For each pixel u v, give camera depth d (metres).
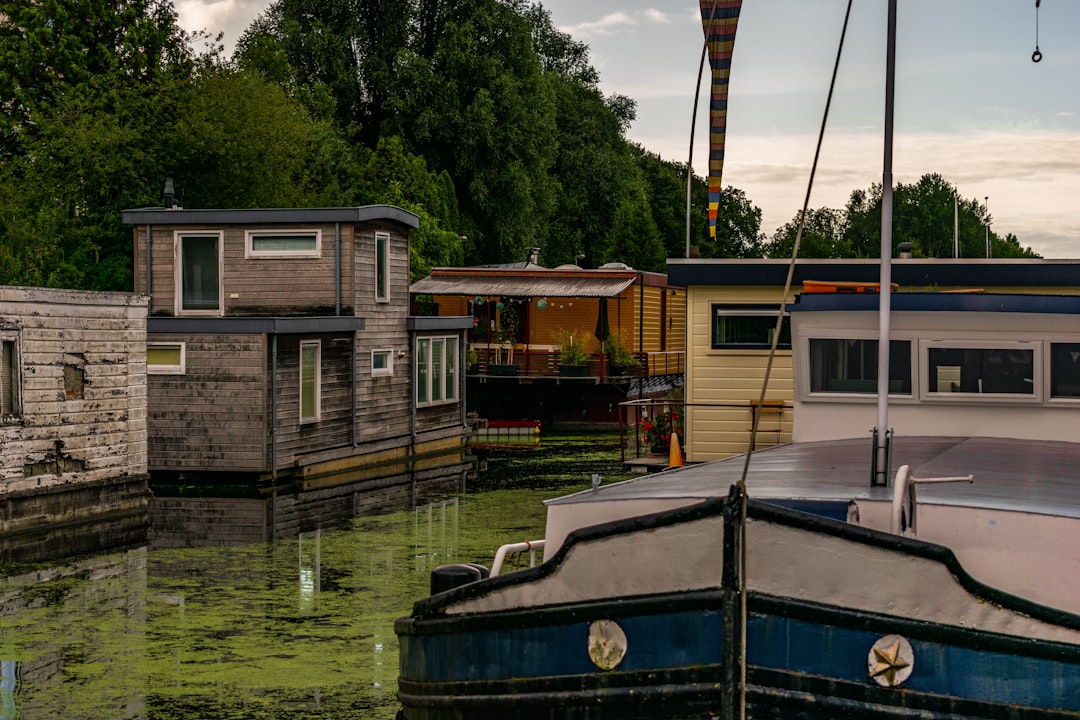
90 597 14.06
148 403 24.03
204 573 15.38
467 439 31.33
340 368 26.31
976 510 6.43
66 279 33.59
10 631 12.56
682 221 76.62
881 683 5.88
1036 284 20.28
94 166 34.59
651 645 6.18
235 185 37.44
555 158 58.00
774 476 7.74
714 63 11.98
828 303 9.80
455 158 51.47
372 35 52.31
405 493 22.55
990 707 5.83
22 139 36.75
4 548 16.97
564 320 40.19
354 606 13.60
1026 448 8.75
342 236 26.36
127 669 11.23
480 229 52.34
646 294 41.00
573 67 66.94
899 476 6.36
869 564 5.88
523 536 17.89
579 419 36.66
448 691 6.92
